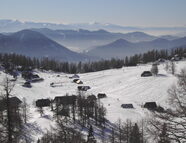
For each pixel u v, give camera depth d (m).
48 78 193.75
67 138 20.50
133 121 78.38
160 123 9.65
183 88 10.37
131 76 170.62
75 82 175.25
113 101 112.31
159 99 116.00
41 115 79.25
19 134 15.27
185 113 9.42
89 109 92.12
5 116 14.52
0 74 162.62
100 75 192.88
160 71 167.00
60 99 91.19
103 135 69.50
